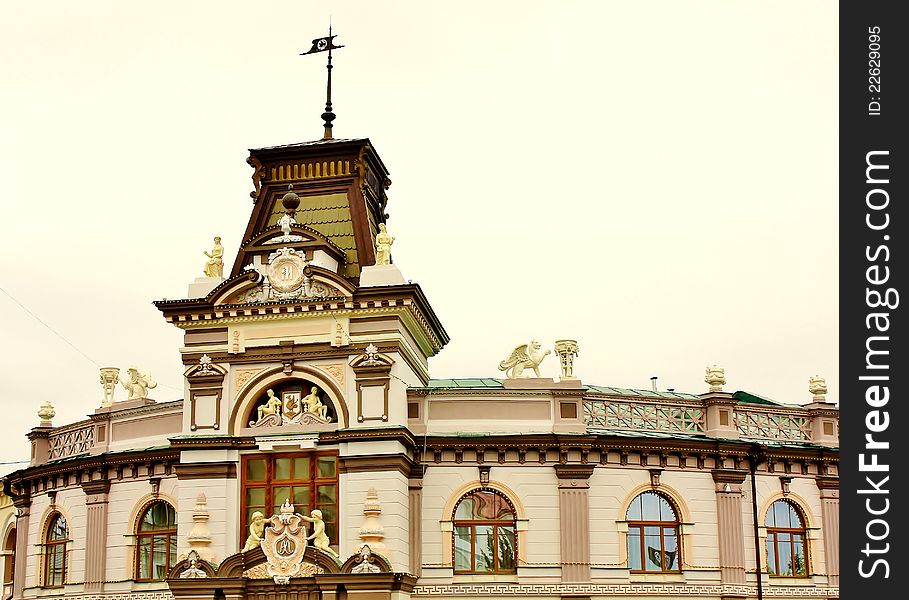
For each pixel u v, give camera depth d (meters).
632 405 43.03
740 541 42.09
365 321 39.69
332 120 45.69
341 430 38.78
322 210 43.09
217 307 40.38
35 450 48.03
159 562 42.44
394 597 37.28
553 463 41.03
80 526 44.59
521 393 41.62
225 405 40.09
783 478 43.53
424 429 40.78
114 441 45.12
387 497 38.16
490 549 40.47
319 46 46.69
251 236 43.09
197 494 39.38
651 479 41.69
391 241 41.56
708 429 43.50
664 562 41.44
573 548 40.28
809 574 43.34
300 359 39.91
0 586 53.12
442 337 47.44
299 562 37.69
